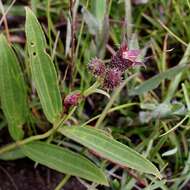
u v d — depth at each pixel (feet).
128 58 0.98
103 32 1.40
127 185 1.26
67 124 1.35
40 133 1.37
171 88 1.38
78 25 1.52
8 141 1.38
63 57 1.50
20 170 1.33
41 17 1.59
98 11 1.38
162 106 1.33
